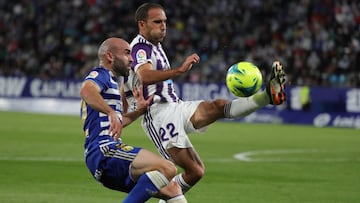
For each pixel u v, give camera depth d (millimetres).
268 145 37375
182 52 64312
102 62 15758
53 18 71812
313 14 65375
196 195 21266
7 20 72812
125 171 15156
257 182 24234
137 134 42062
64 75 65688
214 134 43406
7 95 62844
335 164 29719
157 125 17641
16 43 69812
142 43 17516
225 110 16688
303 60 59906
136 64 17188
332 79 58219
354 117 51312
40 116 55188
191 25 67625
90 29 69562
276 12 66938
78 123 48625
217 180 24406
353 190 22953
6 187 21875
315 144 38281
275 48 62469
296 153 33750
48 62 67812
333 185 23906
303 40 62719
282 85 14969
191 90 55875
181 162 17500
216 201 20344
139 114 17266
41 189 21641
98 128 15422
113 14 70312
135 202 14984
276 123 53906
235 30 66125
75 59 67062
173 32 66688
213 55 62719
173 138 17422
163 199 15398
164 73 16672
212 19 67750
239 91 16094
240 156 32062
